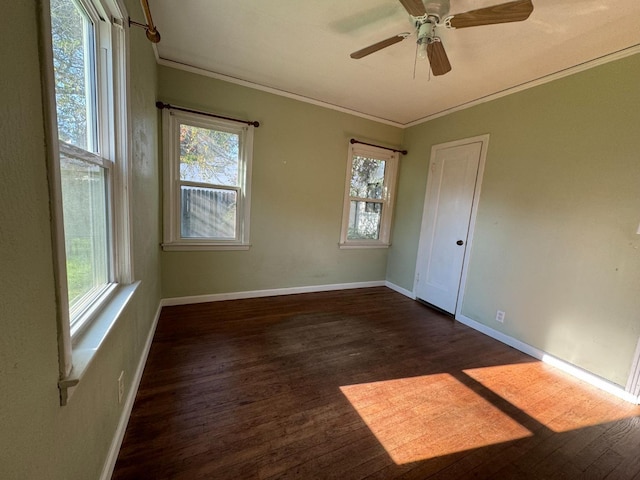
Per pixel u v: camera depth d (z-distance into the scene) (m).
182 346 2.28
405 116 3.73
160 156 2.74
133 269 1.56
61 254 0.74
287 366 2.11
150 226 2.24
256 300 3.38
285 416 1.61
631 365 1.95
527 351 2.55
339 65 2.55
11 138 0.55
